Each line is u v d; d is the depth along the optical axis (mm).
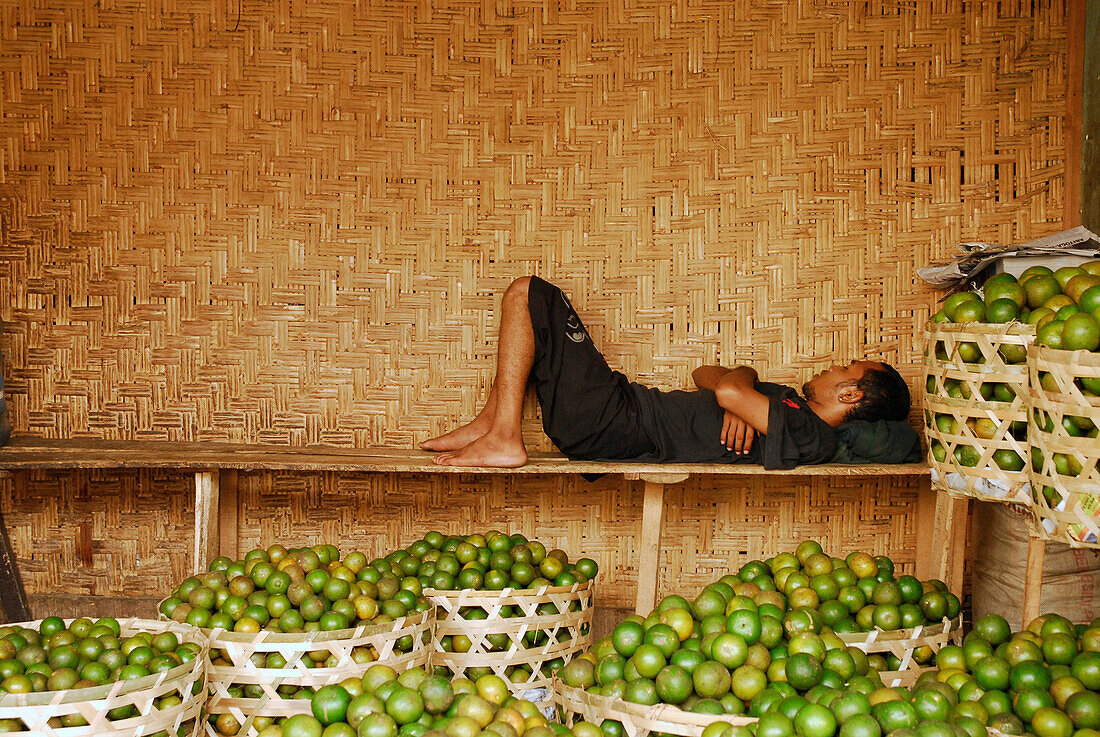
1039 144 3609
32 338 3682
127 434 3695
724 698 2057
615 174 3686
